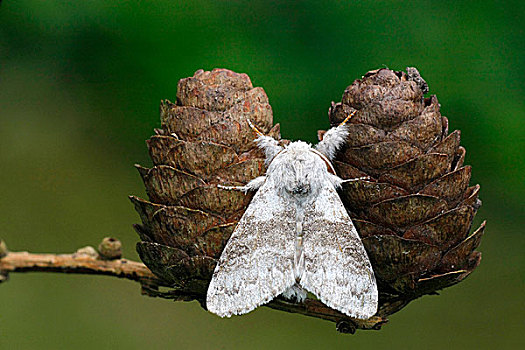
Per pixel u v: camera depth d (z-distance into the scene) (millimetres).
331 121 284
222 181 277
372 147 278
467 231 280
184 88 279
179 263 278
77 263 281
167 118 280
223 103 278
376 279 282
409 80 281
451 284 281
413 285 280
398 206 277
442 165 278
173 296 284
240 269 287
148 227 280
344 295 286
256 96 279
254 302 287
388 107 278
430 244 278
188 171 277
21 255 279
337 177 282
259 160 278
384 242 277
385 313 285
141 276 283
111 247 281
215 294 282
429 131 279
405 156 278
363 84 281
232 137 277
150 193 280
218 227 276
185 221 277
